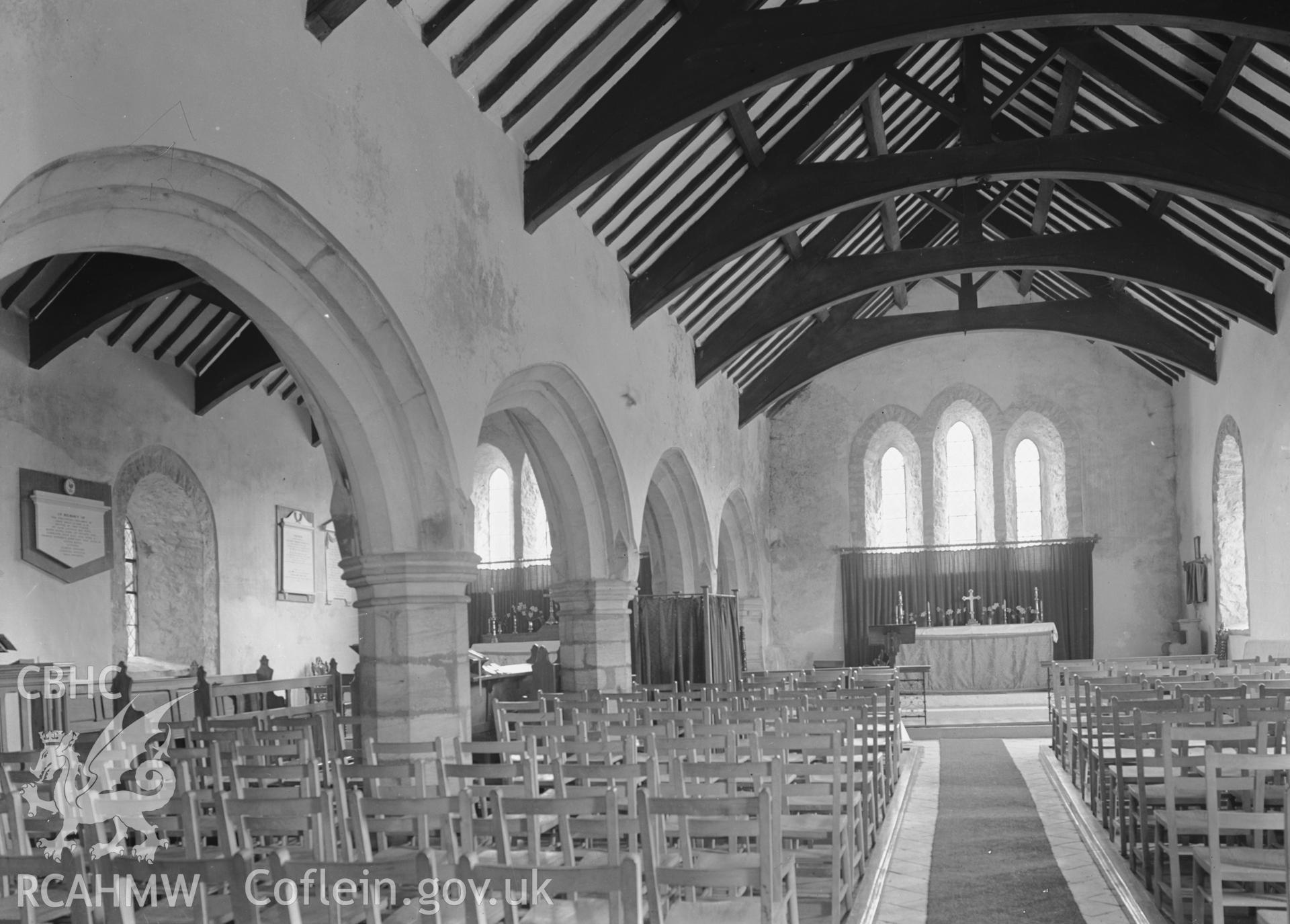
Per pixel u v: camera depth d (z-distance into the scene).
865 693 10.81
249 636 17.27
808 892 7.03
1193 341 21.22
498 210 11.27
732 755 6.97
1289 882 4.96
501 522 25.91
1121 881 7.27
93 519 14.27
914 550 25.88
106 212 7.05
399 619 9.70
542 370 12.79
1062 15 10.34
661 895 5.17
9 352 13.18
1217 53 12.36
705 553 20.16
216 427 16.84
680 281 15.44
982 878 7.72
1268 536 18.03
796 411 26.94
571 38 10.99
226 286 8.35
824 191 14.74
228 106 7.22
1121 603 24.92
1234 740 6.23
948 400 26.16
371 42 8.96
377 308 8.94
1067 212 20.28
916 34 10.80
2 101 5.60
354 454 9.55
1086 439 25.39
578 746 6.61
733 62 11.30
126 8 6.45
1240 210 13.36
